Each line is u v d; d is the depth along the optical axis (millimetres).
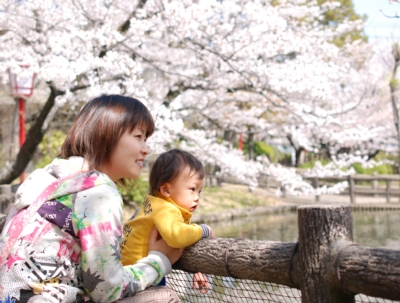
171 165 1868
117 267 1403
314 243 1305
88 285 1383
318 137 12219
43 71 5582
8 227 1427
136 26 5910
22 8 6094
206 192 15422
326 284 1283
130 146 1549
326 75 7777
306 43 7641
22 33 6773
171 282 2109
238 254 1542
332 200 16953
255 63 7395
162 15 6207
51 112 7125
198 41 7207
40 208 1400
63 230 1388
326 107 12977
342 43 18219
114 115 1530
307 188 11703
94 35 5812
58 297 1342
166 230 1674
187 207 1878
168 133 6977
